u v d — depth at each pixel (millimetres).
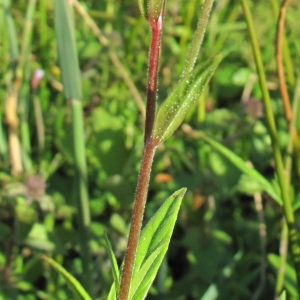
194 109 570
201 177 485
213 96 603
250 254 463
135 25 589
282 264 390
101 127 518
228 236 457
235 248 477
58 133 536
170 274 484
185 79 204
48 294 446
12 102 521
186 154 536
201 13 212
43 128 553
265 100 353
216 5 636
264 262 445
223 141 506
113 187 482
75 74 406
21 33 607
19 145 512
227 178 462
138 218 214
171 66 598
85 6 641
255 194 485
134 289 237
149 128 209
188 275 456
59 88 581
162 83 587
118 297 224
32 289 443
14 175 468
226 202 520
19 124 545
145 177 211
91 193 523
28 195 444
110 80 595
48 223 471
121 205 504
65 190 513
